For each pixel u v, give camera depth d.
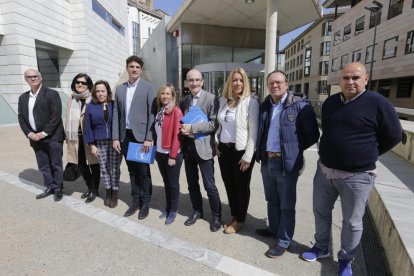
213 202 3.10
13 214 3.46
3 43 13.11
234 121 2.83
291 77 54.50
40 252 2.65
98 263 2.49
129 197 4.12
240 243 2.84
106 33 21.47
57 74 17.92
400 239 2.20
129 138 3.44
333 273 2.38
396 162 5.23
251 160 2.78
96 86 3.54
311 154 7.16
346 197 2.21
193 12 14.19
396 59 19.88
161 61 21.16
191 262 2.50
